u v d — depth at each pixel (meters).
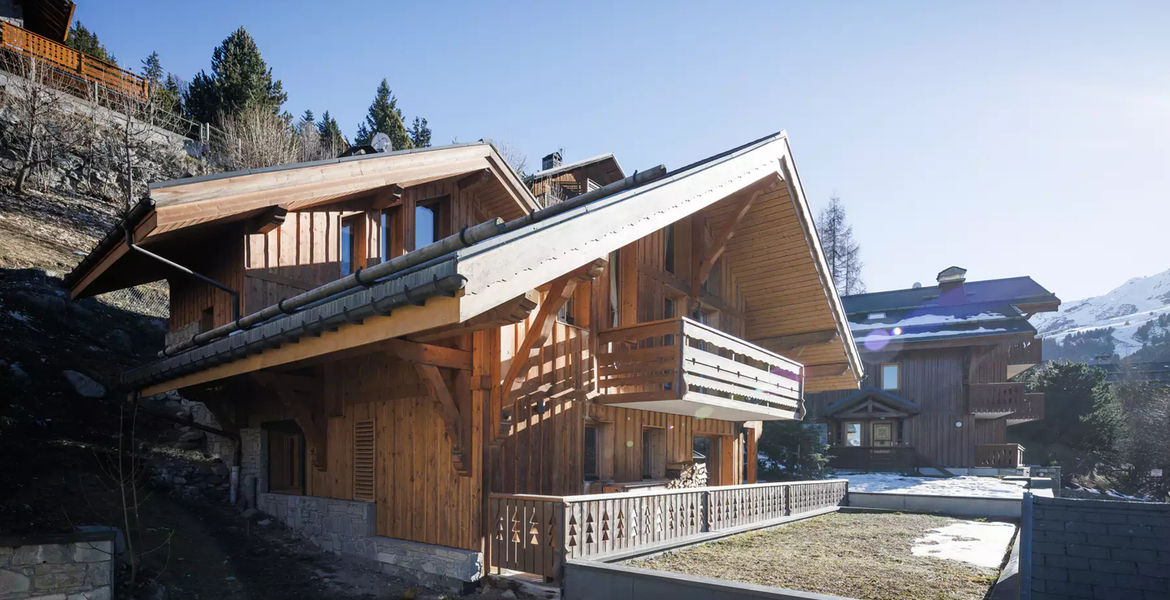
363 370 10.44
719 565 8.02
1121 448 36.00
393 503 9.70
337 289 7.10
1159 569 5.57
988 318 29.92
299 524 11.03
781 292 16.16
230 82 36.28
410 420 9.52
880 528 11.69
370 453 10.21
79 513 8.89
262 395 12.07
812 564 8.15
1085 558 5.89
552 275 6.89
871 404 30.03
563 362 10.26
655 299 12.98
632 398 10.64
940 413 29.81
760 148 12.15
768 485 12.18
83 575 6.58
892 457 29.66
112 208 23.14
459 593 8.24
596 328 11.30
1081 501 6.23
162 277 13.69
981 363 31.31
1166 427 35.06
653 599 6.37
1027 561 6.09
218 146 30.62
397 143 42.78
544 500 7.74
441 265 5.73
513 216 13.82
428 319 6.04
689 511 9.84
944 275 35.44
